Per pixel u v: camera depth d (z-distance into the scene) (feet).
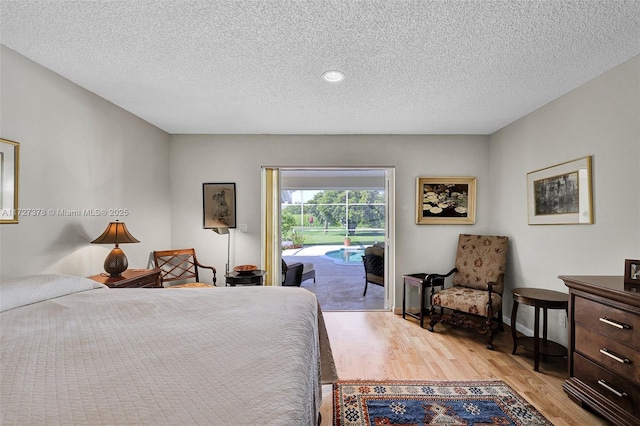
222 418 2.31
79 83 8.60
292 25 6.00
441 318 11.32
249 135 13.67
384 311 14.05
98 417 2.30
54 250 7.97
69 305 5.42
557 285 9.61
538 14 5.64
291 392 2.72
